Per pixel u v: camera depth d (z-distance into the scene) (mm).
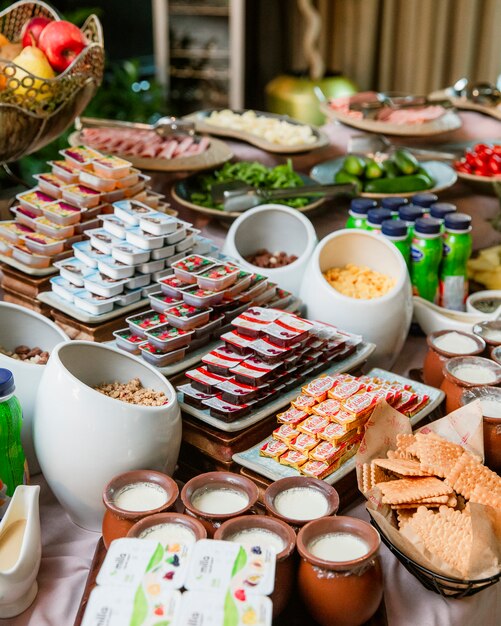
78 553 1043
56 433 1028
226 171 1888
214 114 2381
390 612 959
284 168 1905
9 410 1009
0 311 1222
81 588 982
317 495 995
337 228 1831
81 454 1018
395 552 976
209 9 3770
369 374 1336
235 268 1310
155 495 984
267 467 1074
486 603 1021
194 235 1387
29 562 917
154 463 1049
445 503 1001
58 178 1454
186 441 1157
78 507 1063
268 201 1718
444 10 3953
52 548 1049
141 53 4336
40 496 1148
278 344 1192
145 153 1881
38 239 1347
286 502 981
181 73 3932
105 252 1315
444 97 2656
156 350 1207
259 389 1153
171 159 1864
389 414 1114
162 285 1284
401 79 4184
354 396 1161
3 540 949
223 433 1123
